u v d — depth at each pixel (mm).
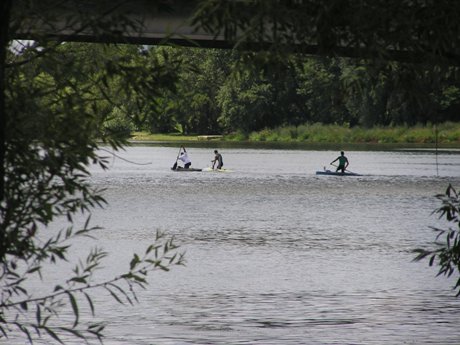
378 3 33531
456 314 72188
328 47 33844
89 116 34562
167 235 124562
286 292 81750
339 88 35781
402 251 109562
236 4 31297
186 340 63156
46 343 61281
